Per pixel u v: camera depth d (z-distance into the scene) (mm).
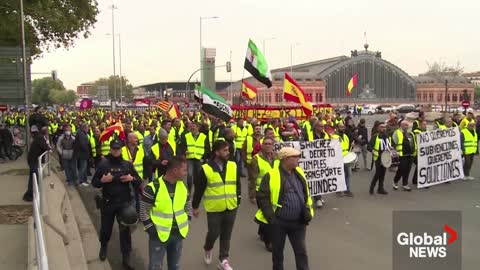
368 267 7184
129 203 7270
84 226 9812
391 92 108312
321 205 11383
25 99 20297
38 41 27594
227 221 7004
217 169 6906
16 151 21375
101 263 7453
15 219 9469
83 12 27984
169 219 5621
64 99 163125
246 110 27531
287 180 6059
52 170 15750
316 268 7164
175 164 5621
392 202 11875
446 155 14188
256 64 18078
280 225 6051
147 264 7566
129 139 10172
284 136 15961
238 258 7742
